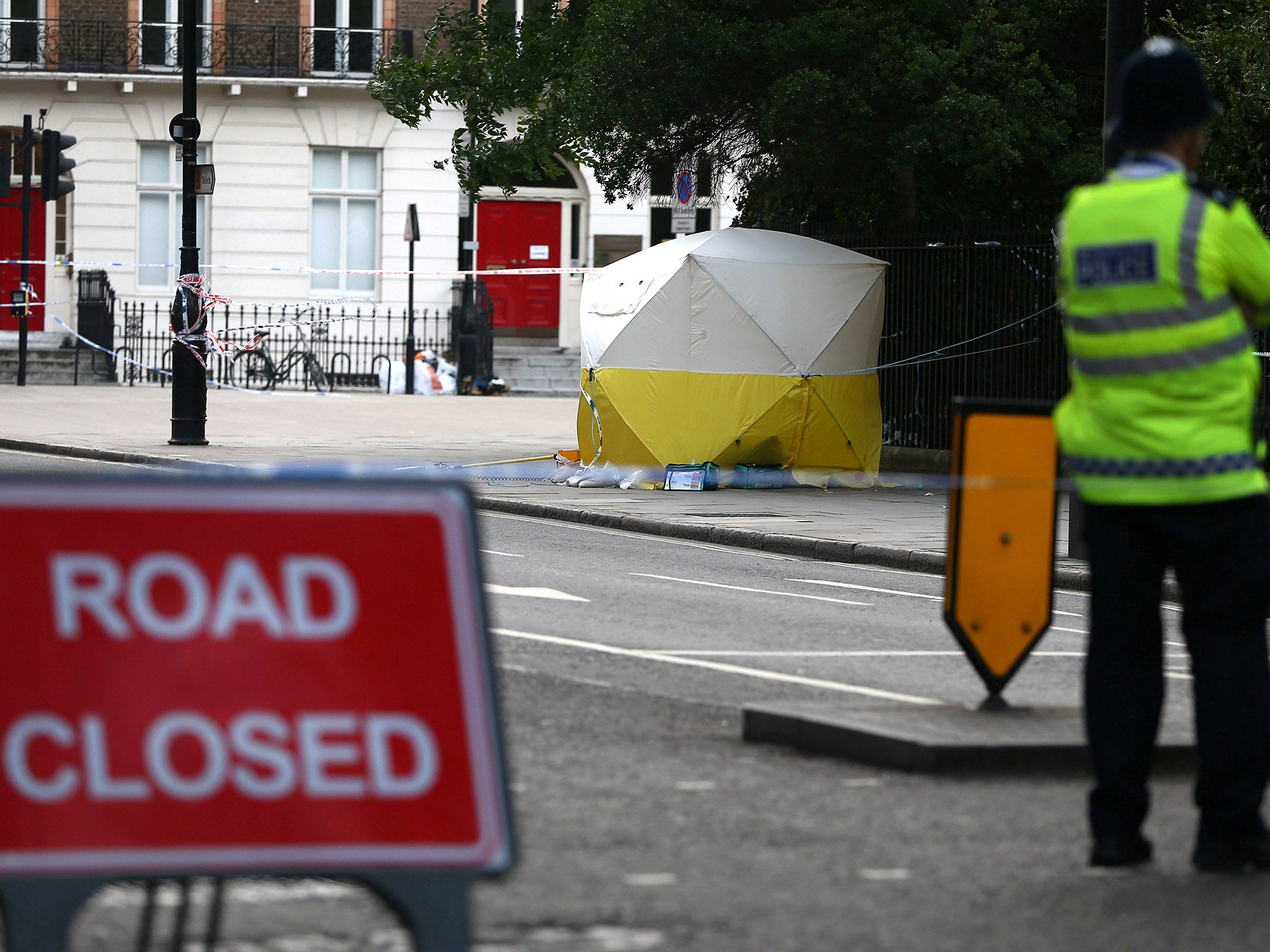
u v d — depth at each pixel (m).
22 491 13.61
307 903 17.11
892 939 16.11
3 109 121.38
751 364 65.31
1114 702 18.59
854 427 66.81
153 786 13.52
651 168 74.62
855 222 79.06
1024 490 24.95
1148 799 18.73
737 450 65.44
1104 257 18.03
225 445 77.38
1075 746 22.70
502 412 101.38
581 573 44.31
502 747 14.04
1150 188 17.97
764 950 15.77
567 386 123.62
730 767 22.91
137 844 13.42
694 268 64.88
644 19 67.44
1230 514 18.05
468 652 14.09
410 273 96.75
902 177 75.56
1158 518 18.14
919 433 74.12
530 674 29.36
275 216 123.75
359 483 14.11
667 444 65.06
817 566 48.62
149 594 13.72
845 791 21.66
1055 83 67.19
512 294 128.50
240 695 13.73
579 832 19.61
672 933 16.22
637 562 47.31
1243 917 16.88
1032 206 79.06
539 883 17.70
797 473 66.44
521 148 76.25
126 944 15.76
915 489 66.75
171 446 76.19
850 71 65.62
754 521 55.50
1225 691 18.25
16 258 123.19
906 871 18.30
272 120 123.62
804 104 64.94
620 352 65.38
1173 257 17.72
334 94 123.62
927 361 73.19
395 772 13.84
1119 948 15.91
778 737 24.25
